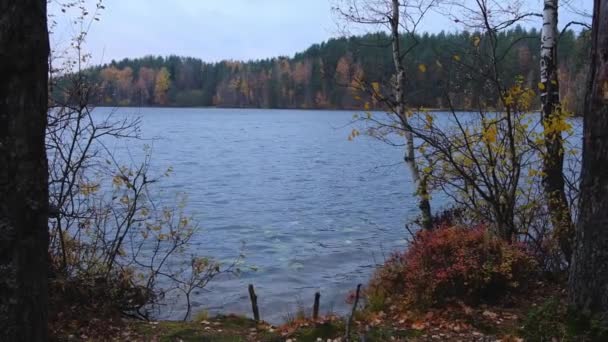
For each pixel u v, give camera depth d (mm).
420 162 8648
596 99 4645
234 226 17188
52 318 5656
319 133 73500
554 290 6840
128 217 7891
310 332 5688
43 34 3350
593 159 4695
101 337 5625
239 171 32969
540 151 7375
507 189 7691
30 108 3301
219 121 101250
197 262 9703
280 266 12680
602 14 4594
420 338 5441
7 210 3268
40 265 3482
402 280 6902
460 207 8617
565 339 4711
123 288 6996
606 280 4680
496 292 6469
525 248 7195
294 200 22672
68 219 7176
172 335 5734
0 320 3336
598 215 4684
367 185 27188
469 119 7848
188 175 30250
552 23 7602
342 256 13695
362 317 6195
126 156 37250
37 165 3371
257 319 7113
